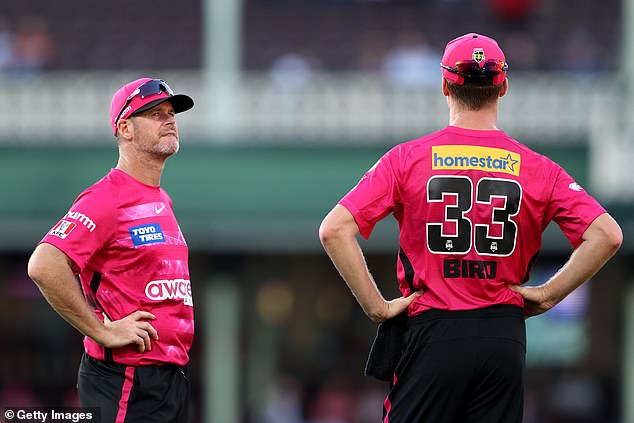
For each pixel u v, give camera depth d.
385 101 52.97
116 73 61.97
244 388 58.47
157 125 16.55
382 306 15.32
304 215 51.22
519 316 15.38
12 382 57.19
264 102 53.16
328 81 53.84
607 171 49.28
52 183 51.44
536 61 64.06
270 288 59.22
